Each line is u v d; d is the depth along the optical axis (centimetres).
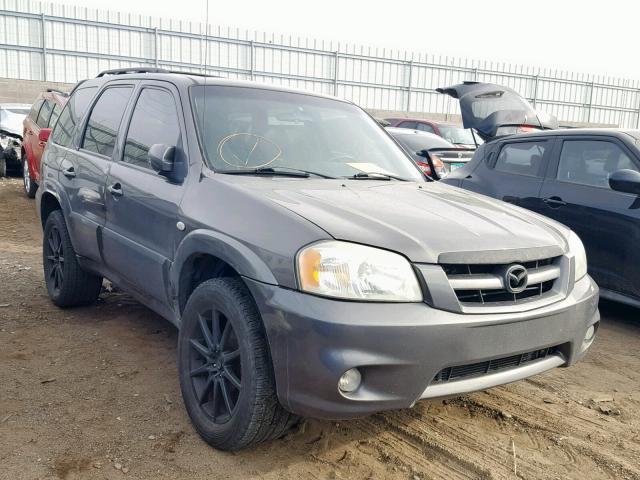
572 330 284
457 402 338
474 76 3353
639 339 461
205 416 283
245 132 347
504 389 359
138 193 350
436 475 268
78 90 514
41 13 2628
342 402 233
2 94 2558
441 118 3219
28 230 791
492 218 299
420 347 236
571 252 301
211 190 299
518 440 300
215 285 278
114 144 405
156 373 361
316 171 343
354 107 433
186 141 332
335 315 230
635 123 3747
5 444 276
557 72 3438
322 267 237
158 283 335
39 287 528
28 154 992
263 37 2927
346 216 264
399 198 309
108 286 534
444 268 250
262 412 254
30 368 361
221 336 278
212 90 363
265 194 282
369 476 265
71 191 439
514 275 262
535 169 557
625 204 472
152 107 380
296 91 405
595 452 291
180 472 262
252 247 259
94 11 2705
